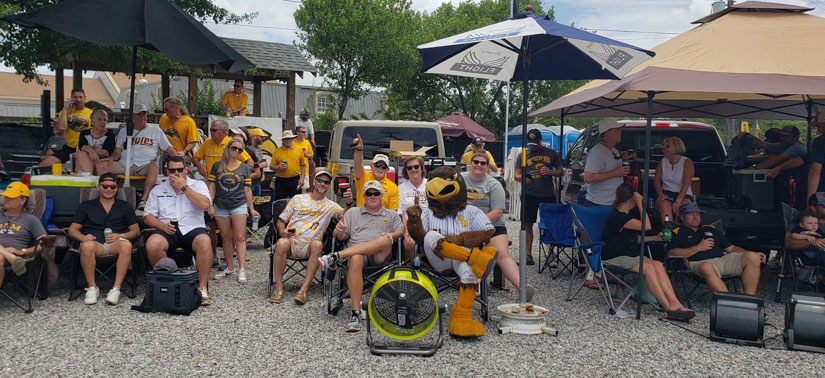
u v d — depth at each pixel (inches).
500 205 235.8
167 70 513.3
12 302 226.4
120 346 179.3
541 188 319.3
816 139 279.9
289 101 673.6
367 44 1081.4
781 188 286.7
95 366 162.7
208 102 1018.1
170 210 243.0
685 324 213.9
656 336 199.3
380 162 247.3
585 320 217.3
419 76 1390.3
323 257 206.5
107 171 289.0
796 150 291.4
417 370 165.0
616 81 255.3
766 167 295.6
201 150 309.6
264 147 469.7
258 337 190.5
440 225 203.0
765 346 190.4
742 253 226.4
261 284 262.7
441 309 180.5
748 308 191.0
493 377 161.0
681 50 240.5
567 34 192.1
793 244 244.5
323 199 246.7
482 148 424.5
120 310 218.4
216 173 267.9
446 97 1476.4
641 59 209.6
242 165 272.4
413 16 1218.6
